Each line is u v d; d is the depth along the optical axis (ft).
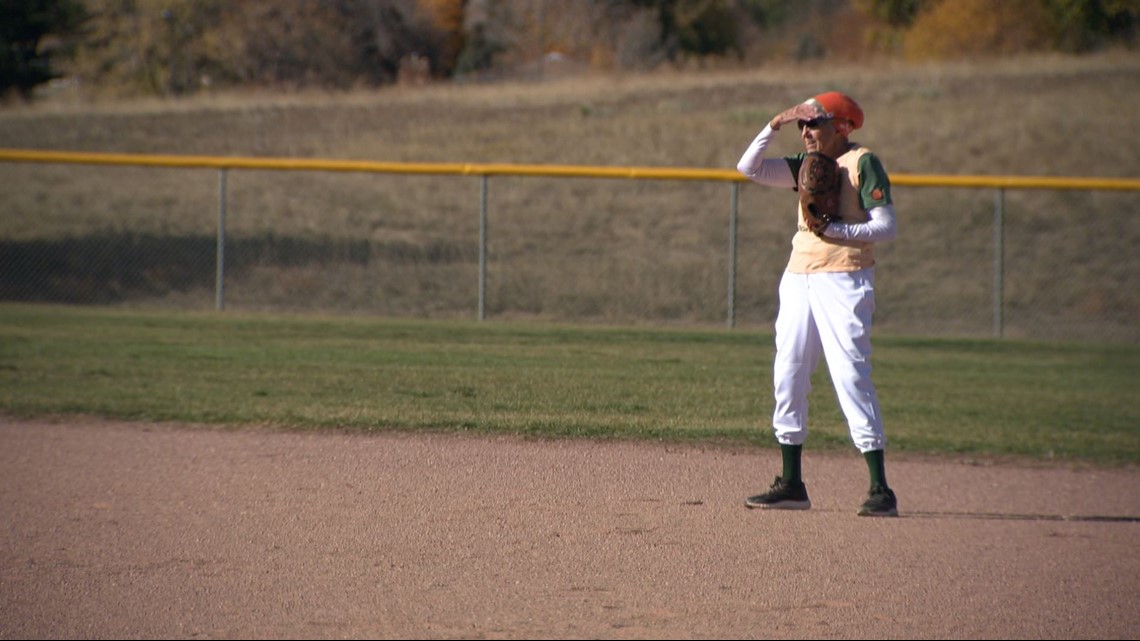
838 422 105.81
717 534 67.21
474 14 607.37
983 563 62.34
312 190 305.12
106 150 351.87
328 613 52.39
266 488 76.23
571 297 232.94
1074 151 343.67
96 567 58.95
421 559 61.26
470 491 76.18
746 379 125.80
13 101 398.42
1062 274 258.37
